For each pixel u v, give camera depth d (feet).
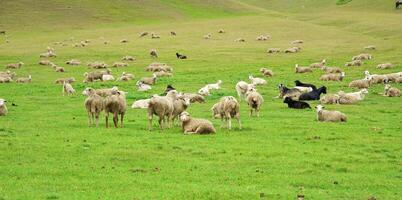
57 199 54.85
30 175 63.77
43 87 156.46
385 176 66.80
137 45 260.42
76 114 111.34
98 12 368.27
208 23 343.46
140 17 370.32
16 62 214.28
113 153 75.00
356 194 58.85
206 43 265.75
